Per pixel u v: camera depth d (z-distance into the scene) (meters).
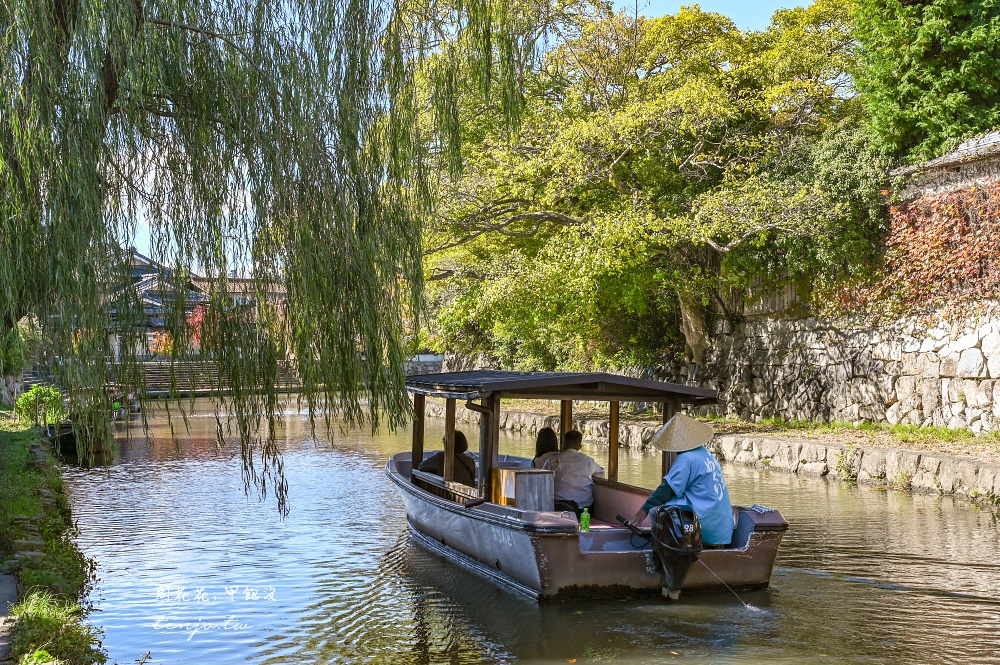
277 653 6.38
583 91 21.72
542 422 24.81
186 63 5.72
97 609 7.49
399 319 6.52
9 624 5.78
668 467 9.02
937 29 16.25
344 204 6.14
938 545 9.68
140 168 5.66
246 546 10.12
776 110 20.39
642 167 20.44
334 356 6.07
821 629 6.69
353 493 14.22
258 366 5.94
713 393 8.87
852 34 18.25
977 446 14.20
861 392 18.31
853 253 18.03
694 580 7.65
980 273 15.39
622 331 26.75
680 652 6.21
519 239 24.64
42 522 10.09
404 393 6.43
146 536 10.66
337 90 6.36
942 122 16.50
